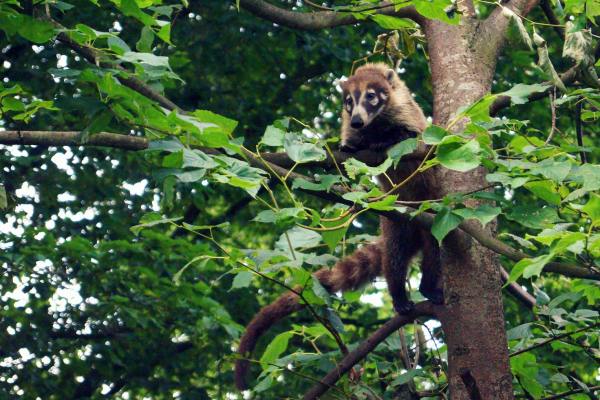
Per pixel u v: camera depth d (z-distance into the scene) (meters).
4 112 5.64
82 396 12.74
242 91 14.98
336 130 15.50
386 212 5.54
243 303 13.92
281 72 15.15
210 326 10.87
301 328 7.14
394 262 8.34
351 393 6.90
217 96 14.45
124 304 11.38
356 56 14.35
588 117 6.60
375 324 14.29
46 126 12.47
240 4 6.95
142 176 13.46
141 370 12.57
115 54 5.41
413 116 9.04
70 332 12.05
